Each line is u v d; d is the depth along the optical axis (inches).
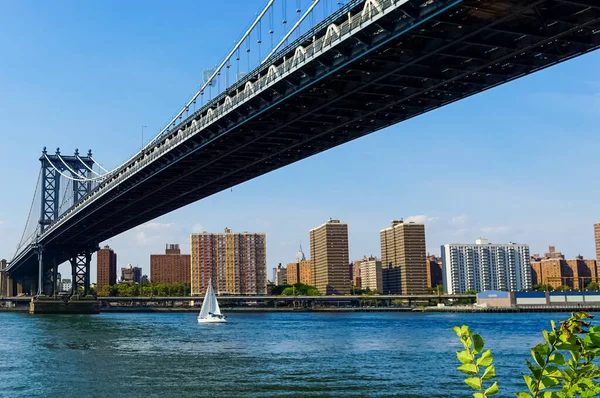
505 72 2613.2
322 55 2541.8
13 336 3875.5
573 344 249.0
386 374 2027.6
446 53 2364.7
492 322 6161.4
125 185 5128.0
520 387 1747.0
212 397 1611.7
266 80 2925.7
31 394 1697.8
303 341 3531.0
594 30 2222.0
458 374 2020.2
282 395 1631.4
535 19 2174.0
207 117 3560.5
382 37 2287.2
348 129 3474.4
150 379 1929.1
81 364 2345.0
